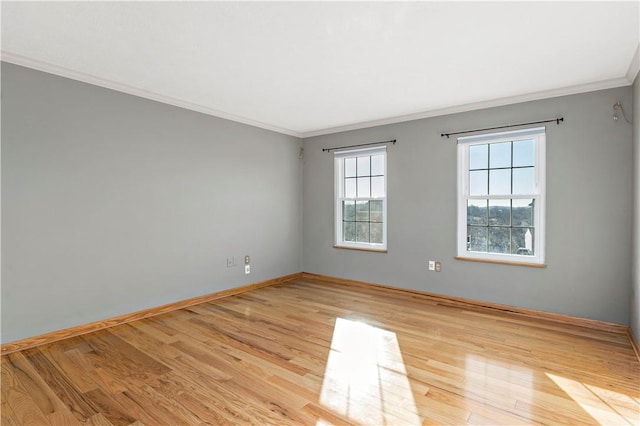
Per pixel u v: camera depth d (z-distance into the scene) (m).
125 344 2.84
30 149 2.79
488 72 2.92
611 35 2.28
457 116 3.97
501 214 3.76
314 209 5.37
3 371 2.38
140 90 3.43
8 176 2.69
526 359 2.54
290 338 2.97
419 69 2.87
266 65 2.80
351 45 2.44
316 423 1.82
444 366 2.44
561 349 2.72
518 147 3.65
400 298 4.26
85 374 2.34
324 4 1.94
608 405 1.96
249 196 4.68
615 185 3.11
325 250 5.25
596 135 3.18
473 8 1.97
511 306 3.66
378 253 4.66
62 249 2.98
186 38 2.35
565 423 1.81
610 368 2.40
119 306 3.35
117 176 3.33
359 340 2.92
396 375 2.32
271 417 1.87
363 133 4.78
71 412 1.92
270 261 5.00
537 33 2.25
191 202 3.99
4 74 2.65
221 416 1.88
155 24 2.17
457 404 1.98
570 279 3.34
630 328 3.01
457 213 3.98
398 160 4.44
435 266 4.17
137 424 1.82
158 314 3.64
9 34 2.30
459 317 3.51
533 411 1.91
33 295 2.82
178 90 3.44
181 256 3.89
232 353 2.67
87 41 2.40
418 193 4.28
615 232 3.12
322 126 4.96
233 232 4.47
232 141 4.44
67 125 3.00
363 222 4.90
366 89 3.36
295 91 3.44
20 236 2.75
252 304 4.00
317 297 4.31
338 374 2.34
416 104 3.85
